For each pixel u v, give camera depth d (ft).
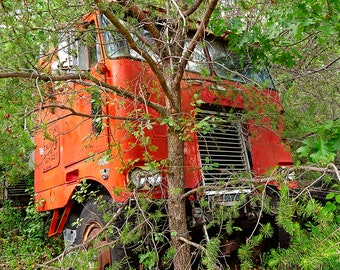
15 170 13.61
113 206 12.16
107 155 11.91
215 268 8.92
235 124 15.58
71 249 10.23
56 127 17.53
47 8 11.48
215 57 16.81
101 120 12.76
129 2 11.55
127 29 10.92
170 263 11.71
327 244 6.24
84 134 15.17
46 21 11.84
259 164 15.74
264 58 15.71
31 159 20.16
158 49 12.44
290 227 7.17
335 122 9.20
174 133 11.93
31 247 21.12
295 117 15.11
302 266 6.24
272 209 9.59
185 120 11.04
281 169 9.21
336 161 11.92
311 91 18.69
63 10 11.86
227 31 16.14
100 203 12.82
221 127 15.02
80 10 12.12
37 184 19.63
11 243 21.65
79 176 15.23
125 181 12.14
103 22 14.06
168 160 11.76
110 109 13.19
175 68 12.60
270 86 18.04
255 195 10.38
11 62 11.04
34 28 11.32
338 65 19.44
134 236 10.44
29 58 11.25
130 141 12.39
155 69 10.86
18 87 10.48
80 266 9.80
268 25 12.12
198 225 12.44
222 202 11.45
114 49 13.64
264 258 15.02
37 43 11.75
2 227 23.86
